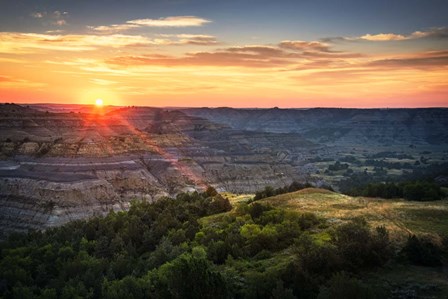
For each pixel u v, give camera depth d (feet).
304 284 150.10
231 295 155.94
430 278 153.17
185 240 245.65
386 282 151.33
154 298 167.73
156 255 217.77
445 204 257.14
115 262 222.48
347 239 173.78
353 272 160.86
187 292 145.48
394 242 184.65
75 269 219.61
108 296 177.37
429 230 199.11
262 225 236.63
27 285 215.92
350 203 269.64
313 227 220.84
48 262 240.73
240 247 208.64
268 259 189.88
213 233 232.73
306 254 169.27
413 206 250.98
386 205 257.55
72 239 277.44
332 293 131.03
